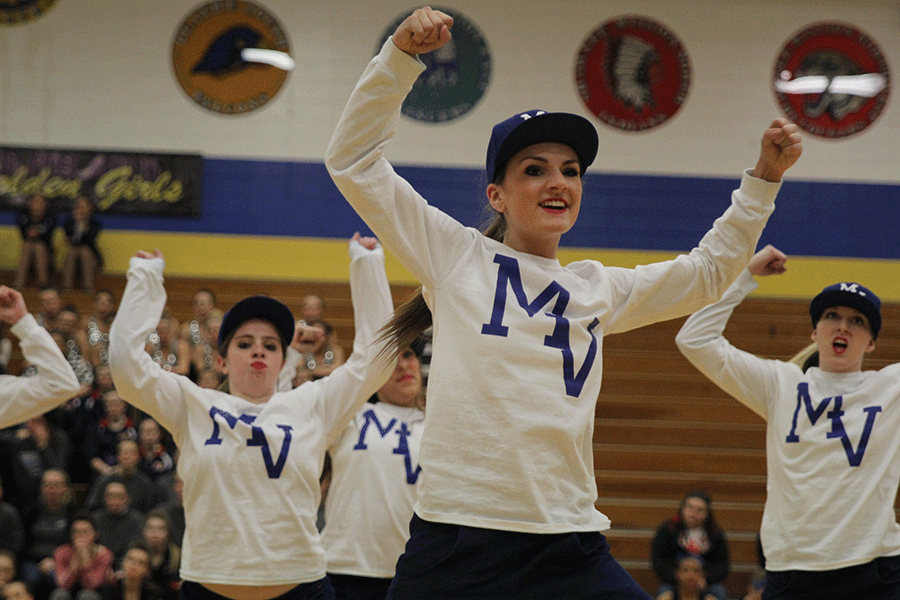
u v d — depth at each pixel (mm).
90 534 18359
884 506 9680
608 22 36844
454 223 6289
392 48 5891
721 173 36719
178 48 36406
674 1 36969
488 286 5992
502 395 5699
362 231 36562
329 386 9883
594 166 36719
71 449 22375
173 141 36344
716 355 10633
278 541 8977
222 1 36531
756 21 37062
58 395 10047
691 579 18000
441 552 5668
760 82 36938
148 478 20594
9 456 20781
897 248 36625
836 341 10273
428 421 5895
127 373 9172
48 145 35875
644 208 36594
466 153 36438
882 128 36844
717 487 23391
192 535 9062
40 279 33781
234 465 9016
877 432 9797
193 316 32406
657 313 6707
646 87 36844
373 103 5910
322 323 24562
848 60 37000
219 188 36375
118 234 35719
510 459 5625
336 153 5977
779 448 10211
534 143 6219
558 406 5738
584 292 6242
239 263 36156
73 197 35375
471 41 36688
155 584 18125
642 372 29109
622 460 24359
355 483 11328
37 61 36062
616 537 21578
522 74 36688
